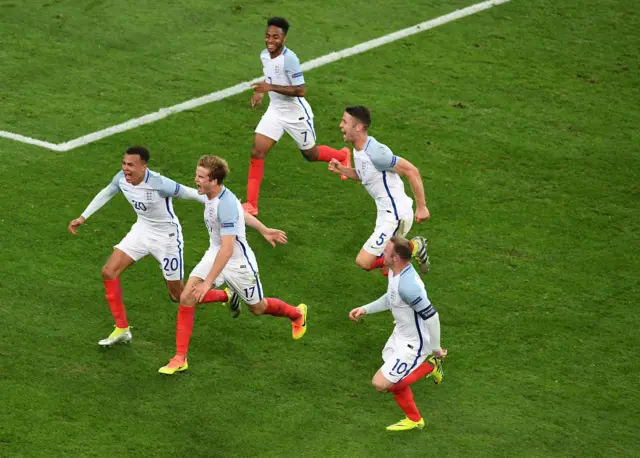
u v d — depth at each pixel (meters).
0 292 39.03
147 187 35.09
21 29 61.78
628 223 46.09
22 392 33.97
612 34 65.06
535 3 68.75
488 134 53.34
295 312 37.22
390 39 63.19
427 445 32.91
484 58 61.47
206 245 43.38
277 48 43.50
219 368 36.03
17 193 45.94
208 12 65.50
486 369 36.62
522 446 33.03
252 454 32.09
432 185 48.53
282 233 35.78
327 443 32.78
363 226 45.19
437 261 42.88
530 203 47.47
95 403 33.78
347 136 38.59
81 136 51.09
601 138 53.47
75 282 40.12
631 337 38.50
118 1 66.25
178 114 53.75
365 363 36.78
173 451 31.94
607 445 33.16
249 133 52.47
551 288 41.34
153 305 39.25
